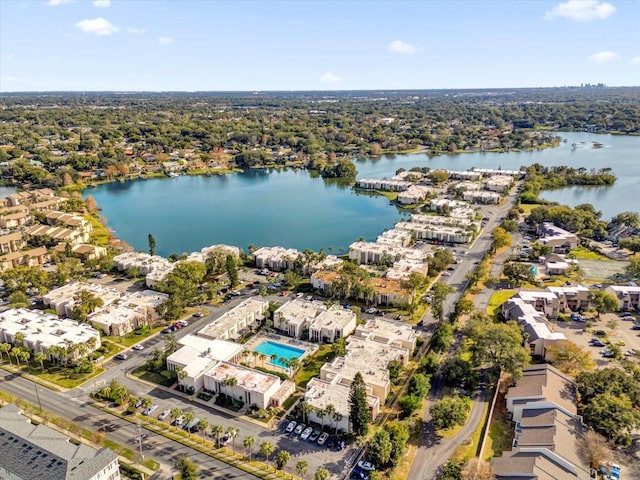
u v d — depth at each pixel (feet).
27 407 582.76
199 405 596.70
